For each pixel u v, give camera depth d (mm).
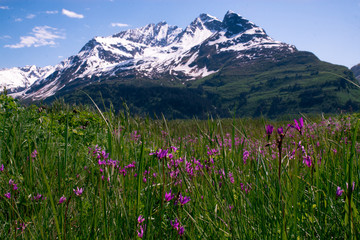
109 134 2760
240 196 2625
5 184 2846
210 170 3164
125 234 2121
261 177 2926
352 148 1854
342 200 2562
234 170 3049
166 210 2570
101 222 2314
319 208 2514
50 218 2383
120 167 2873
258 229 2338
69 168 3486
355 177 2623
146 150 3936
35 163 3328
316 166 2609
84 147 5129
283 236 2008
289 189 2586
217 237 2221
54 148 4320
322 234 2238
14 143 3607
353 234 1894
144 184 2904
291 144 3773
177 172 2795
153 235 2115
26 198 2523
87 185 3082
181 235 2133
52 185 2799
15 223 2156
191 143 4777
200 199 2703
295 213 2104
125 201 2410
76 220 2420
